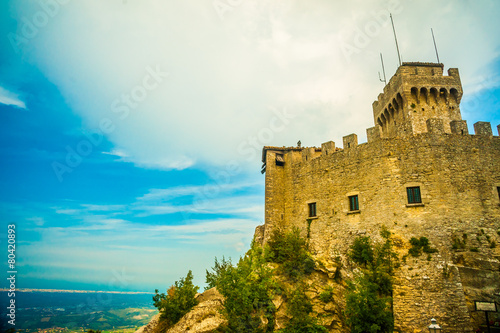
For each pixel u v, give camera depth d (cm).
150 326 2972
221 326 2492
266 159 4056
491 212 2636
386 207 2869
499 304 2173
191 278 3141
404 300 2352
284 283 2833
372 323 2216
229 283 2619
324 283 2833
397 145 3025
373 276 2462
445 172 2794
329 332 2492
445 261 2453
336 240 3122
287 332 2414
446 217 2644
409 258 2545
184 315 2773
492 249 2462
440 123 2992
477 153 2861
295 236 3256
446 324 2214
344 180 3269
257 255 2942
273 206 3809
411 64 3944
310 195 3581
